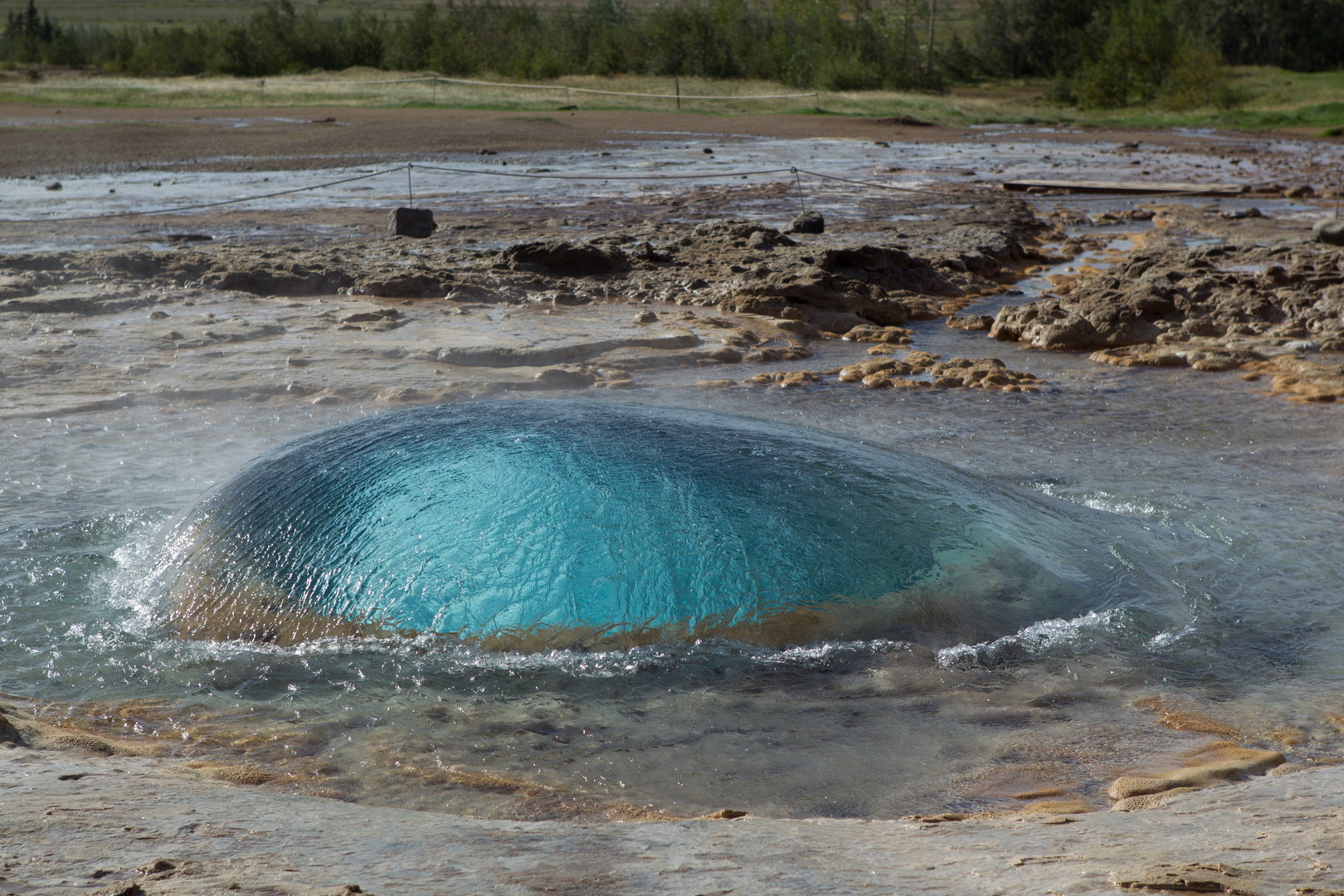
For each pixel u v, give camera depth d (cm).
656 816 288
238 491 474
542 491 422
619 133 3416
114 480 600
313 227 1672
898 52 5572
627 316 1107
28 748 291
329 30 6059
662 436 464
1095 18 6034
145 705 358
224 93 4409
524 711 354
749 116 4131
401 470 446
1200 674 384
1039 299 1266
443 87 4803
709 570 398
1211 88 4812
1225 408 799
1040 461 660
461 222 1733
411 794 300
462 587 397
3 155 2558
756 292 1159
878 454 494
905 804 297
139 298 1106
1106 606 431
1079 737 338
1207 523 545
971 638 398
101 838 188
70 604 439
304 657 391
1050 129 4153
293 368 852
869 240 1577
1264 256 1421
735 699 361
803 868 189
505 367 889
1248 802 247
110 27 10194
